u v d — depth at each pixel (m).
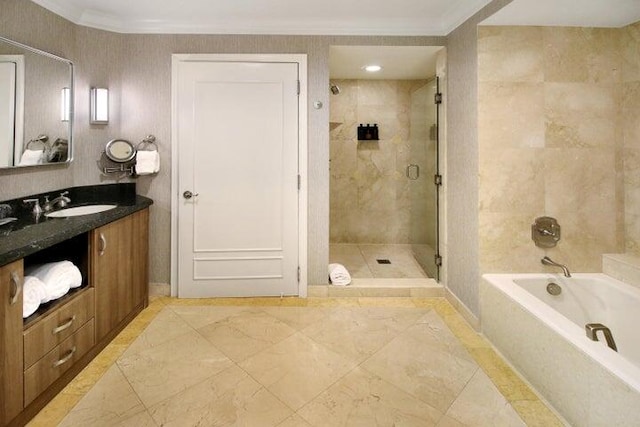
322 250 2.96
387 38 2.84
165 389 1.75
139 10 2.57
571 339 1.53
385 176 4.44
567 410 1.54
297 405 1.64
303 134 2.87
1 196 2.00
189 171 2.83
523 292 2.04
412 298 2.97
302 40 2.83
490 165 2.33
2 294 1.36
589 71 2.29
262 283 2.95
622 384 1.27
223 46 2.80
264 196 2.90
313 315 2.62
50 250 2.01
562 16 2.15
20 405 1.45
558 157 2.32
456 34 2.65
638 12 2.09
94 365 1.95
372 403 1.66
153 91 2.78
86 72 2.62
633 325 2.04
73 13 2.50
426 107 3.40
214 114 2.82
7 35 2.04
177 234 2.88
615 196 2.35
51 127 2.33
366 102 4.34
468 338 2.30
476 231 2.39
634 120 2.26
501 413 1.61
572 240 2.36
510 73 2.29
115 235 2.23
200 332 2.34
